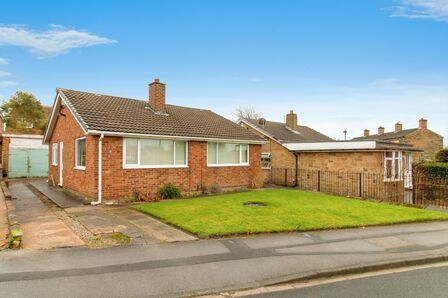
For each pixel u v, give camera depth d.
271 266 6.12
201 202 12.59
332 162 19.84
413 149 20.20
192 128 16.98
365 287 5.41
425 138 43.19
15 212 10.65
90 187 12.88
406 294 5.12
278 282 5.48
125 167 13.47
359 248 7.39
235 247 7.22
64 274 5.50
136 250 6.86
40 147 25.25
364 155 18.33
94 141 12.72
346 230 9.06
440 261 7.02
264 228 8.59
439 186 15.55
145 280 5.35
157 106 17.73
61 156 17.69
